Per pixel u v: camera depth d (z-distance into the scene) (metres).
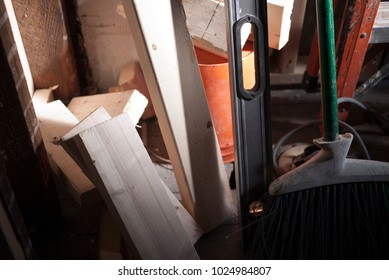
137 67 1.87
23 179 1.37
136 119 1.56
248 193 1.30
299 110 2.03
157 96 1.20
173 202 1.38
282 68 2.10
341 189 1.18
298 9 1.83
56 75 1.72
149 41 1.13
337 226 1.23
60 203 1.59
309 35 2.14
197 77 1.24
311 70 1.96
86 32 1.78
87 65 1.87
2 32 1.13
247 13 1.08
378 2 1.45
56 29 1.62
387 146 1.78
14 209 1.13
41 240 1.46
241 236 1.39
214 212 1.44
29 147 1.30
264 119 1.21
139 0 1.08
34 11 1.55
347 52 1.58
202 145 1.33
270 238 1.24
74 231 1.49
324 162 1.13
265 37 1.11
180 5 1.16
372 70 2.07
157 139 1.88
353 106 1.99
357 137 1.48
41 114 1.55
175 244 1.23
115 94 1.63
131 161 1.13
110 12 1.73
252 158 1.25
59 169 1.46
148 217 1.17
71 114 1.56
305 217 1.20
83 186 1.35
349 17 1.51
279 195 1.17
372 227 1.23
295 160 1.51
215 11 1.31
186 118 1.26
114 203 1.11
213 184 1.40
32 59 1.65
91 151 1.07
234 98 1.16
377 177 1.16
